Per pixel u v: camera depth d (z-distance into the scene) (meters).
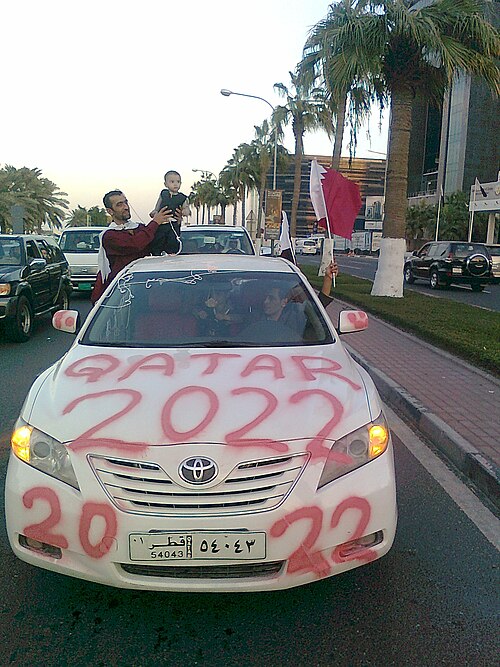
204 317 4.50
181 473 2.90
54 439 3.12
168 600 3.30
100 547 2.90
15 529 3.11
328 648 2.93
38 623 3.10
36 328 12.93
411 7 17.94
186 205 7.51
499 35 16.88
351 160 21.39
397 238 18.19
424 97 18.66
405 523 4.23
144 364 3.78
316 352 4.06
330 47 17.23
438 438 5.82
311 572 2.95
